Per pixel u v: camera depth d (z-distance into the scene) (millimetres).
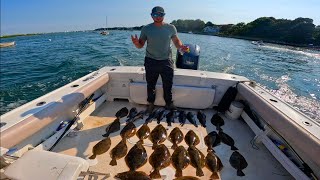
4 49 30125
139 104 4312
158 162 2643
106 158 2787
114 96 4363
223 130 3623
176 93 4035
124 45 25031
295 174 2500
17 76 12633
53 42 40375
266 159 2977
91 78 3789
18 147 2396
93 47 24172
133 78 4160
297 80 12859
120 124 3621
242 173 2666
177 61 5199
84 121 3646
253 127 3484
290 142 2752
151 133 3270
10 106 8578
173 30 3561
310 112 8367
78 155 2832
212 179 2551
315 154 2158
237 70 13500
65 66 14023
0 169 1652
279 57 23766
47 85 10797
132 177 2406
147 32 3510
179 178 2396
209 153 2891
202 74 4188
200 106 4105
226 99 3996
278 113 2840
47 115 2488
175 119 3822
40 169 1600
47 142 2791
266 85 11336
